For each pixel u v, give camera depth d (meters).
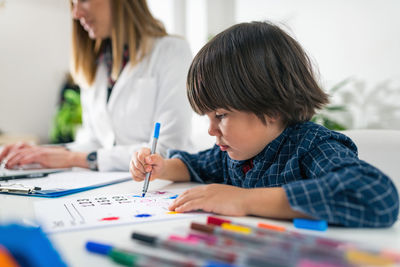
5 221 0.30
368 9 2.07
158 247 0.35
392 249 0.37
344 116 2.20
